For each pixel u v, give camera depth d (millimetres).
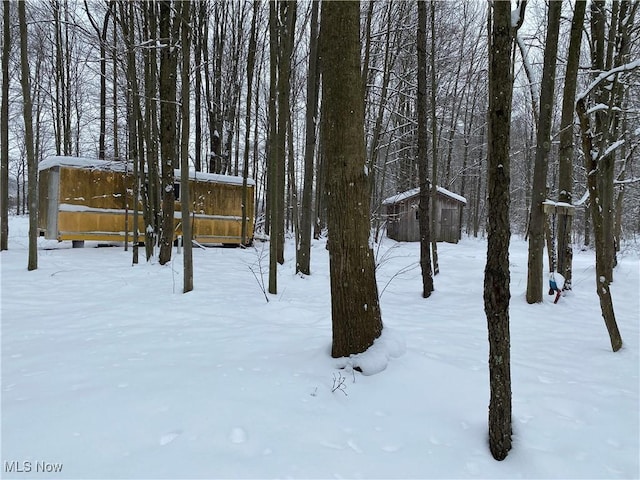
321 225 19422
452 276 9383
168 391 2977
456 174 24734
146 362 3629
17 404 2779
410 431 2672
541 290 6965
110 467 2129
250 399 2902
